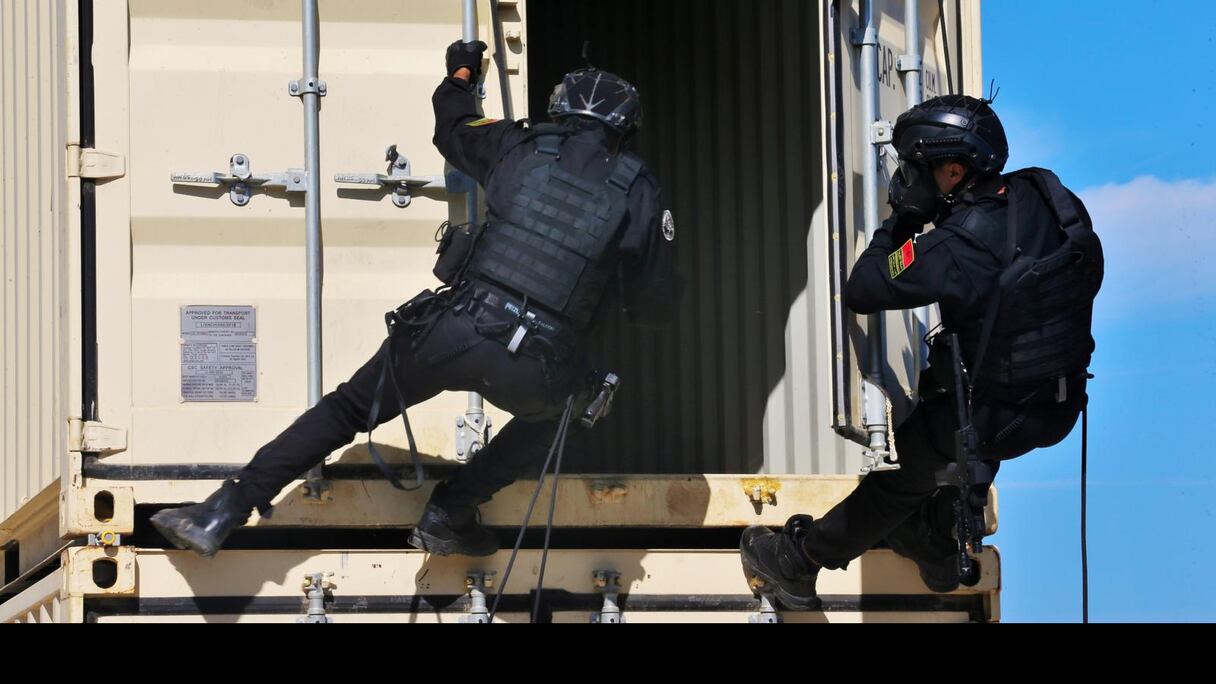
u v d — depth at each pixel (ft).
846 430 51.29
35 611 56.75
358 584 49.01
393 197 51.01
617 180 46.37
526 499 51.11
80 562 47.65
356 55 51.26
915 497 48.78
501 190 46.55
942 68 62.59
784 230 67.10
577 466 73.97
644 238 46.50
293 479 46.62
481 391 45.83
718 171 71.67
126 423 49.08
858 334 53.21
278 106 50.70
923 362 58.85
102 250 49.44
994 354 44.96
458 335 45.09
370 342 50.55
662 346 73.77
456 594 49.67
